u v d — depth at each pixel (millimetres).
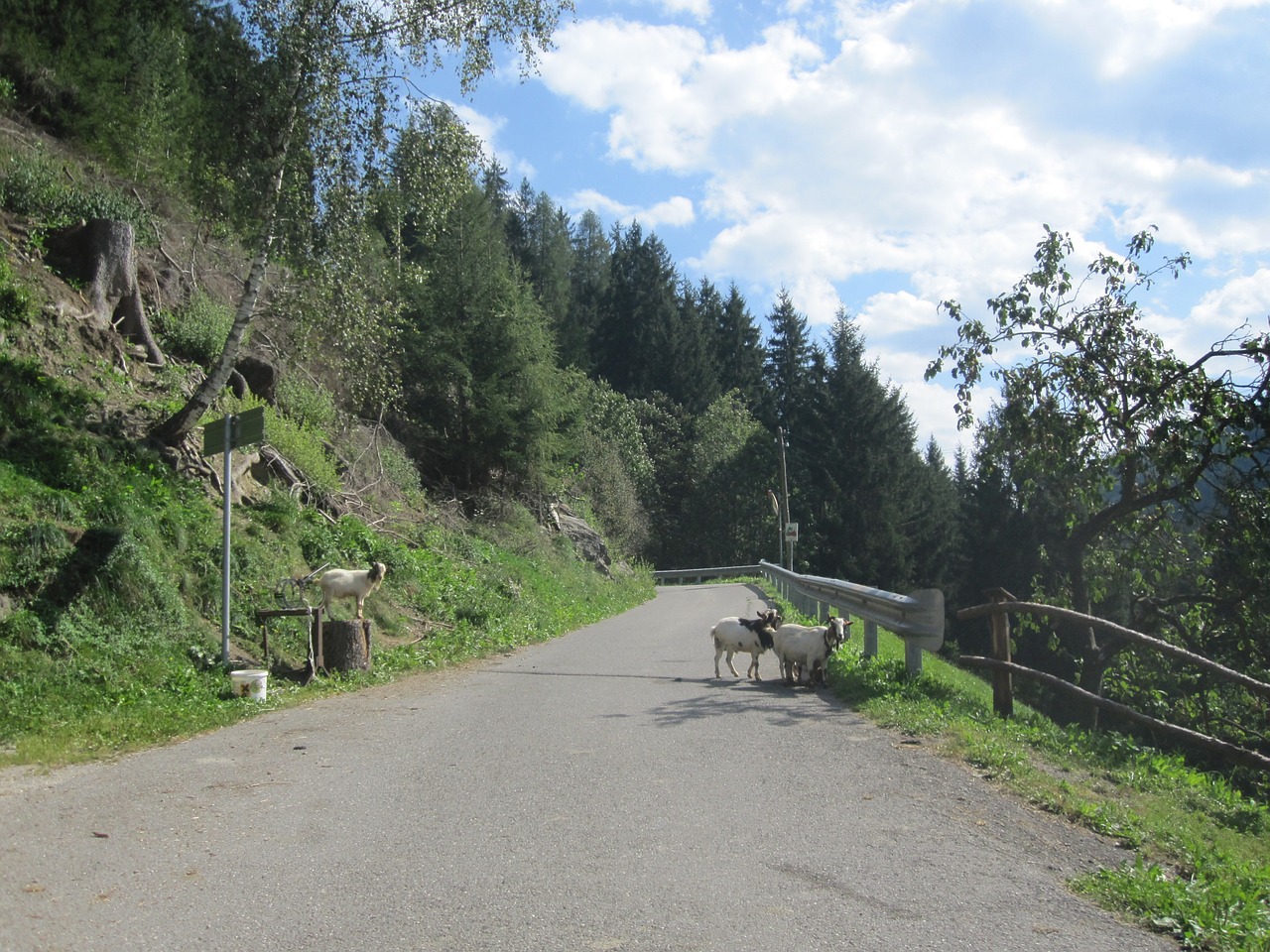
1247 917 4383
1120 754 9039
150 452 13633
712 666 13445
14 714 8391
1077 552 18156
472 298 30234
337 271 15148
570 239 80750
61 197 16812
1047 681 9617
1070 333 17094
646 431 62281
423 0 14844
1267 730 19625
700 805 6168
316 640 11609
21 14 19641
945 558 52500
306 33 13930
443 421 30000
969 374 17812
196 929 4219
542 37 15484
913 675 10961
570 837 5535
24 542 10117
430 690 11281
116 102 21141
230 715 9273
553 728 8781
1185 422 15633
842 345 53500
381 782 6824
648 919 4324
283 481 16984
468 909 4453
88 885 4754
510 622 18375
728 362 75375
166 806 6195
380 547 17125
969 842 5473
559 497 37844
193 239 20828
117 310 16281
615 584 34281
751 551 60938
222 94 14633
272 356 20547
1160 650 8609
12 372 12938
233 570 12836
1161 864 5316
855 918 4340
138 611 10617
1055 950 4031
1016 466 18641
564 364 57750
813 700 10391
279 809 6141
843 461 51875
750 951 3992
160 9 22578
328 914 4395
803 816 5945
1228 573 17344
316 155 14664
